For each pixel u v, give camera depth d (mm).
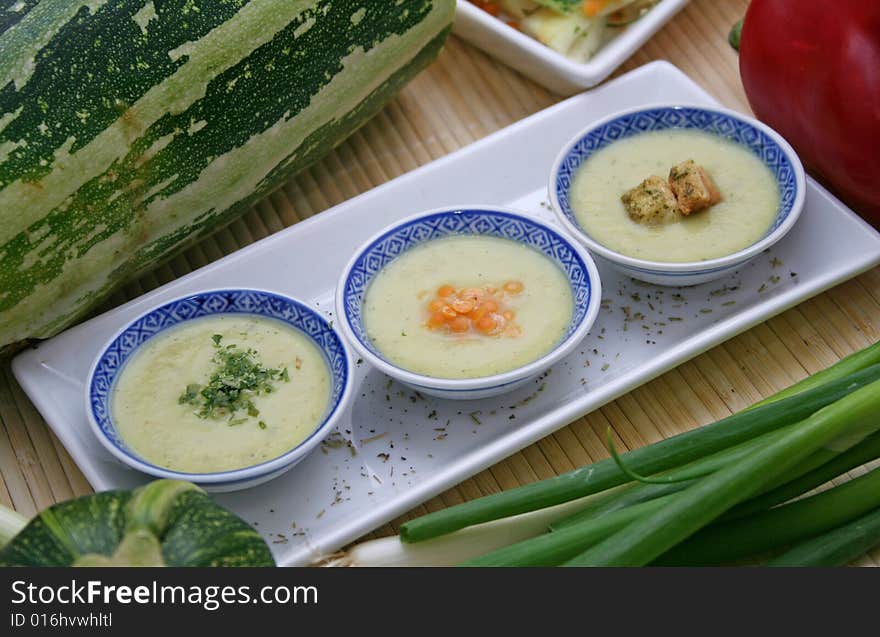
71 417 598
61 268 592
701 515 509
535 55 719
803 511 539
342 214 665
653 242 637
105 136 583
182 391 588
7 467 607
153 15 591
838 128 641
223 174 626
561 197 650
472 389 579
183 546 489
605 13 728
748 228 639
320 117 651
